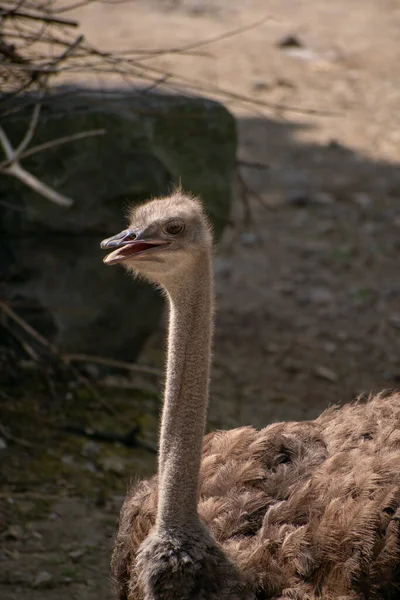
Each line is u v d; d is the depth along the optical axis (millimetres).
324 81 35094
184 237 8953
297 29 41156
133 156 15914
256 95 33156
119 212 16047
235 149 16859
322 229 24922
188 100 16438
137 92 15570
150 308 16672
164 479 9195
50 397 15969
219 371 18203
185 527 9117
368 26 42438
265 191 27000
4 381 16078
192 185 16422
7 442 14789
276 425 11070
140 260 8875
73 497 13891
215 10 43219
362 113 32750
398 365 19031
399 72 36375
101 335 16438
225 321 20281
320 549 9297
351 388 18031
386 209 26203
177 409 9195
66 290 16109
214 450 10867
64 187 15688
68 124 15508
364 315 20922
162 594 9031
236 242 24109
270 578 9164
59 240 15969
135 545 9969
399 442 10406
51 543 12922
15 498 13664
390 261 23453
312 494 9797
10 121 15312
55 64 14609
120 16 40656
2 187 15500
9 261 15914
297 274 22656
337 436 10789
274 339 19688
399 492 9594
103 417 15781
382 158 29625
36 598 11891
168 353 9289
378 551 9195
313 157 29406
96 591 12141
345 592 9047
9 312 14766
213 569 9070
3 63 14375
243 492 10117
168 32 38750
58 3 38906
